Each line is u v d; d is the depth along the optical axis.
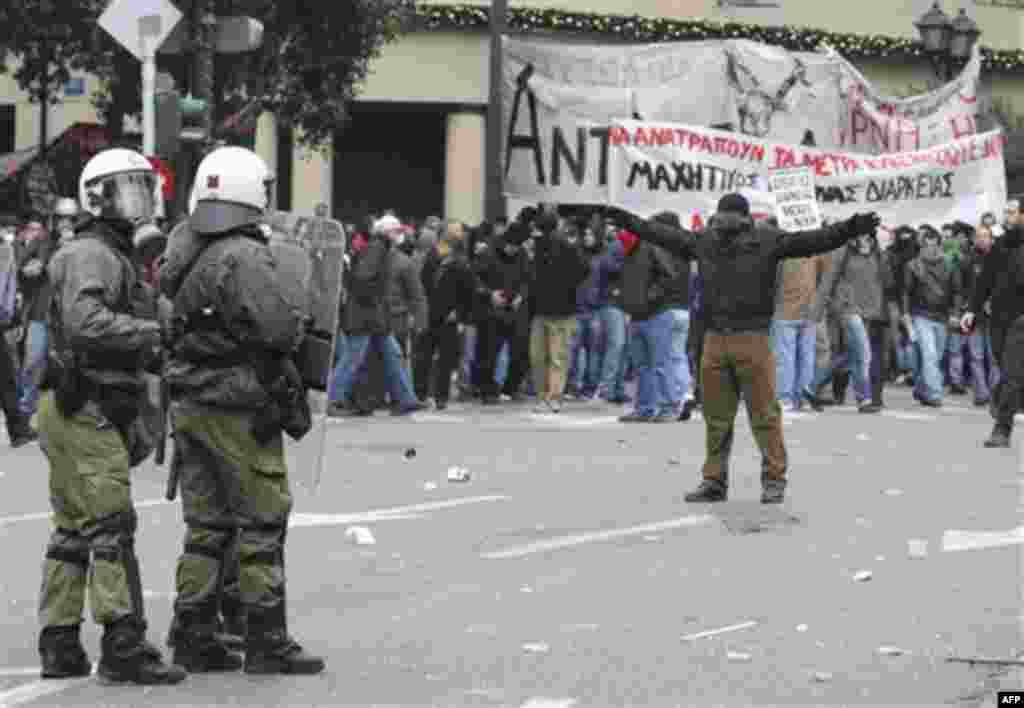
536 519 22.98
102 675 14.62
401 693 14.32
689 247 24.70
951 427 35.66
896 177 48.59
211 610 15.04
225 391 14.55
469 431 34.28
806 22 64.38
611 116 51.06
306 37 46.75
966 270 41.59
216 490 14.97
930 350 41.22
